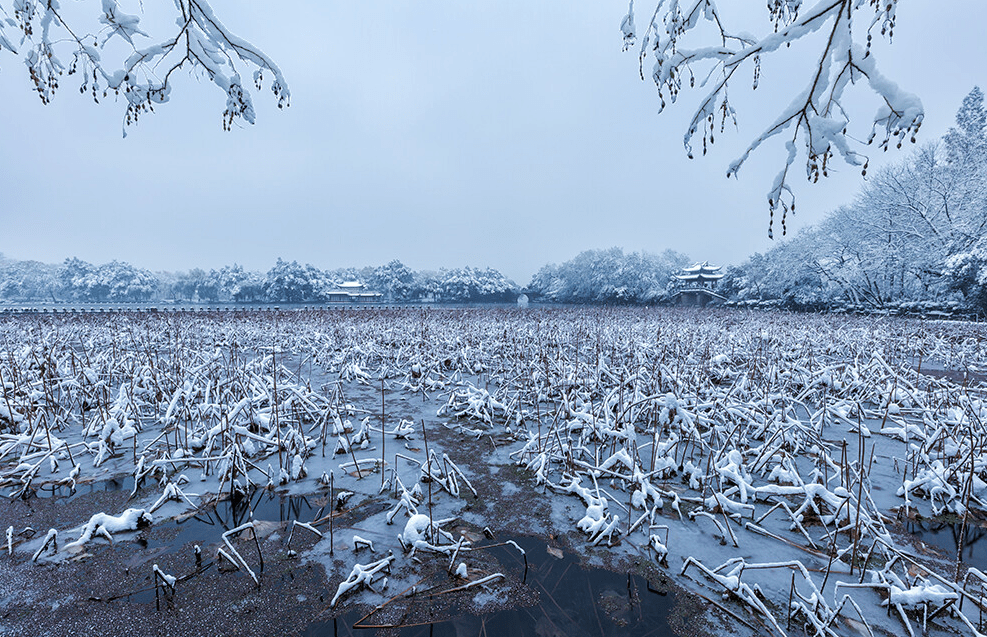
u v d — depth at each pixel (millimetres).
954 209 28984
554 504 3998
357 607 2670
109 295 86625
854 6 2094
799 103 2408
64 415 6027
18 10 3090
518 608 2678
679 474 4609
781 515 3768
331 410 5906
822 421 5832
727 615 2604
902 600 2508
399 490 4215
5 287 87438
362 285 84250
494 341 12344
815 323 18359
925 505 3934
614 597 2770
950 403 6188
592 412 5719
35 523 3568
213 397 6281
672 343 10711
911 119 2164
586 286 74062
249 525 3156
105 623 2496
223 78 3607
